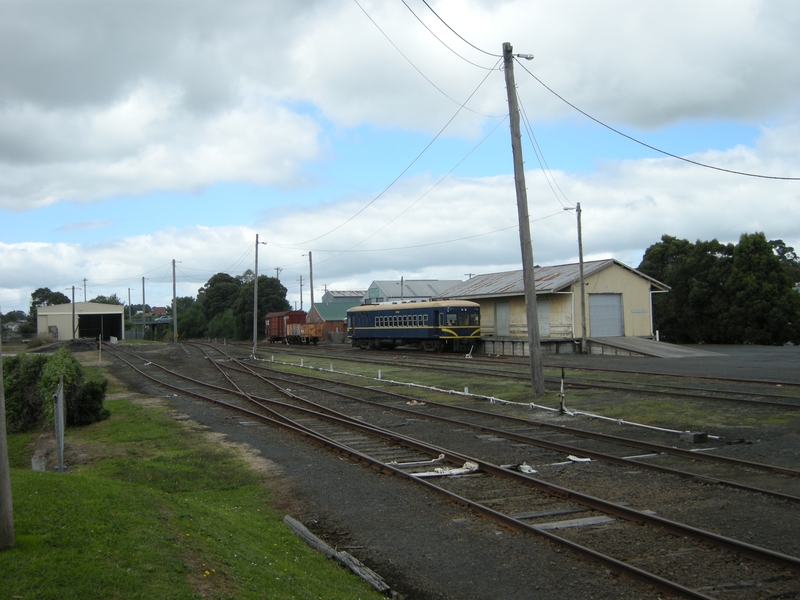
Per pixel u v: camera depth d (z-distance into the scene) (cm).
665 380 2212
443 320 4150
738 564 637
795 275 6488
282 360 4009
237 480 1035
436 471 1061
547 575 628
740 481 948
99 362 4166
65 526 568
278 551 676
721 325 4966
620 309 4091
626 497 880
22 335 9038
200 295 11825
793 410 1473
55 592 445
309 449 1275
